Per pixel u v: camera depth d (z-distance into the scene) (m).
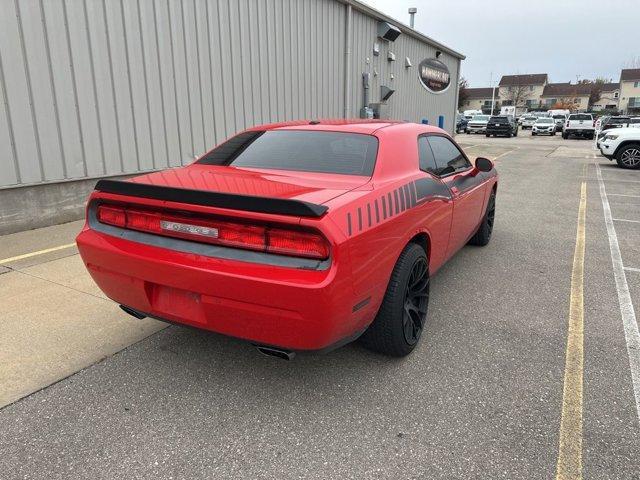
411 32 16.27
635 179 12.76
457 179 4.20
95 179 6.89
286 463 2.26
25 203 6.14
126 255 2.65
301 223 2.25
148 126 7.51
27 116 5.98
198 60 8.17
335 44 12.05
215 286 2.39
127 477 2.17
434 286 4.54
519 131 50.72
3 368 2.99
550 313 3.94
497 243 6.12
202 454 2.31
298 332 2.35
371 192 2.72
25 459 2.26
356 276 2.43
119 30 6.90
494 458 2.30
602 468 2.24
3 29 5.64
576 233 6.68
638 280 4.75
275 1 9.69
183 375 2.96
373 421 2.56
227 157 3.52
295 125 3.80
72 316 3.70
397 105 16.58
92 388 2.82
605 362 3.17
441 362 3.15
